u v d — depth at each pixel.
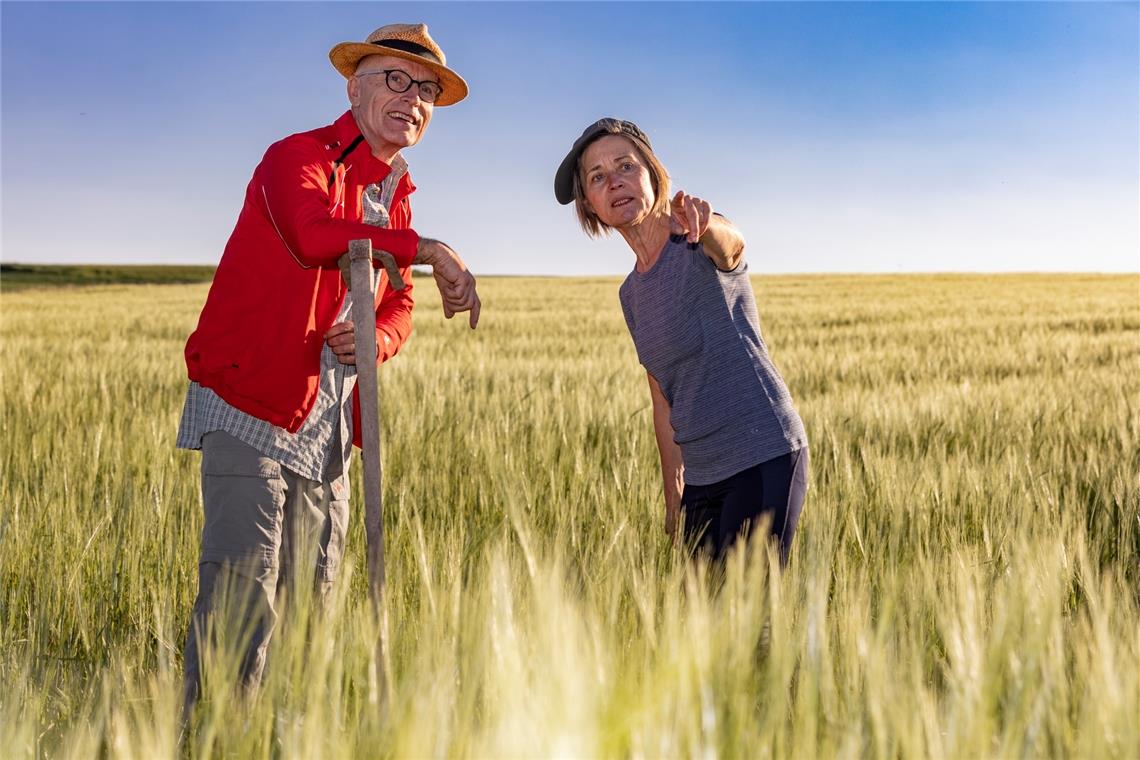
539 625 1.53
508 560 2.12
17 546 3.39
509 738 1.38
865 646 1.74
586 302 36.00
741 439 2.76
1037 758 1.51
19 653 2.59
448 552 2.70
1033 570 1.93
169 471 4.30
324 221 2.24
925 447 5.65
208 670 1.89
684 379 2.88
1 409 6.69
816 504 3.46
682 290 2.79
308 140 2.45
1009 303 31.92
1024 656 1.65
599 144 2.82
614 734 1.45
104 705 1.71
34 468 4.81
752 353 2.81
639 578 2.24
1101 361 12.63
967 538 3.62
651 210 2.88
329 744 1.54
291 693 1.66
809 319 24.89
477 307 2.33
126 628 2.97
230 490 2.42
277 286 2.41
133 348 14.41
